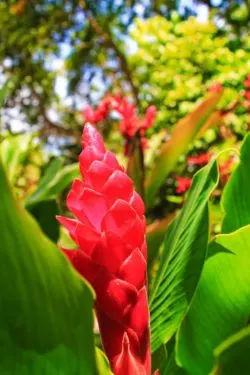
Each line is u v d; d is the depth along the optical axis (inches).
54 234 47.1
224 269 19.9
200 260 20.6
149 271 45.6
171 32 117.0
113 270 16.3
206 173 22.8
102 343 16.8
